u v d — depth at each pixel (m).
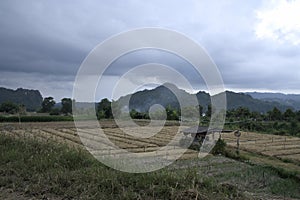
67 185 6.75
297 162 20.50
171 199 6.06
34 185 6.72
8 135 13.32
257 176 14.59
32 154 9.54
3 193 6.45
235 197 6.78
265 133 39.97
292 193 11.91
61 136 29.62
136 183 6.79
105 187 6.61
